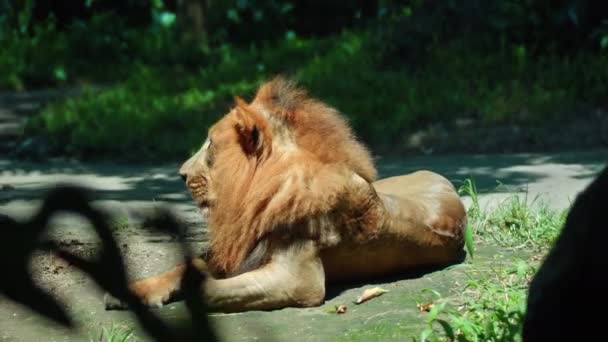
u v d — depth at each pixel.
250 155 8.52
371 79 25.41
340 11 42.19
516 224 11.34
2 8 30.42
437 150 21.34
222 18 41.41
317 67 28.53
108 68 36.94
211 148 8.74
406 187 10.07
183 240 2.85
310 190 8.27
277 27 41.88
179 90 30.11
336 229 8.46
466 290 8.62
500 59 25.38
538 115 22.22
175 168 20.41
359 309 8.20
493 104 22.66
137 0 43.34
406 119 22.59
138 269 9.63
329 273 8.77
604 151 20.09
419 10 27.44
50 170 20.33
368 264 8.96
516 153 20.73
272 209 8.23
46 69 36.12
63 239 10.46
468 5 26.92
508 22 26.69
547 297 3.75
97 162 22.02
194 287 3.29
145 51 38.22
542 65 24.94
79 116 25.50
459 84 24.47
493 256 10.02
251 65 32.44
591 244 3.65
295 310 8.23
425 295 8.52
